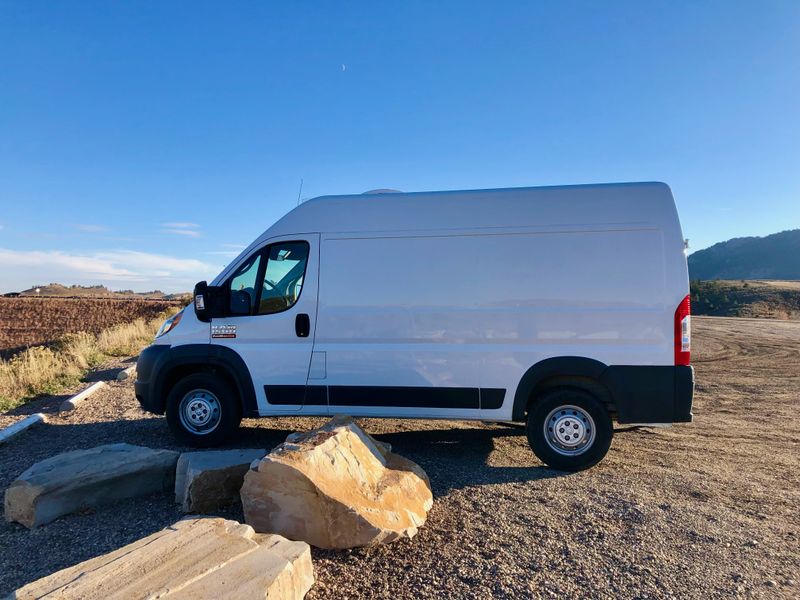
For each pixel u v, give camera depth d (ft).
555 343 19.49
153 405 21.85
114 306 144.36
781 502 16.52
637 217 19.34
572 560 12.72
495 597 11.23
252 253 21.39
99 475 15.66
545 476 18.76
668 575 12.12
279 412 21.12
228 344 21.29
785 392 37.58
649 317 19.06
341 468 14.15
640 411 19.03
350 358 20.57
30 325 126.00
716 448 22.99
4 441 22.13
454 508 15.69
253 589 9.30
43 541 13.71
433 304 20.13
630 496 16.72
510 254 19.81
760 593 11.45
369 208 20.80
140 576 9.57
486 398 19.85
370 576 11.93
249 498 13.30
